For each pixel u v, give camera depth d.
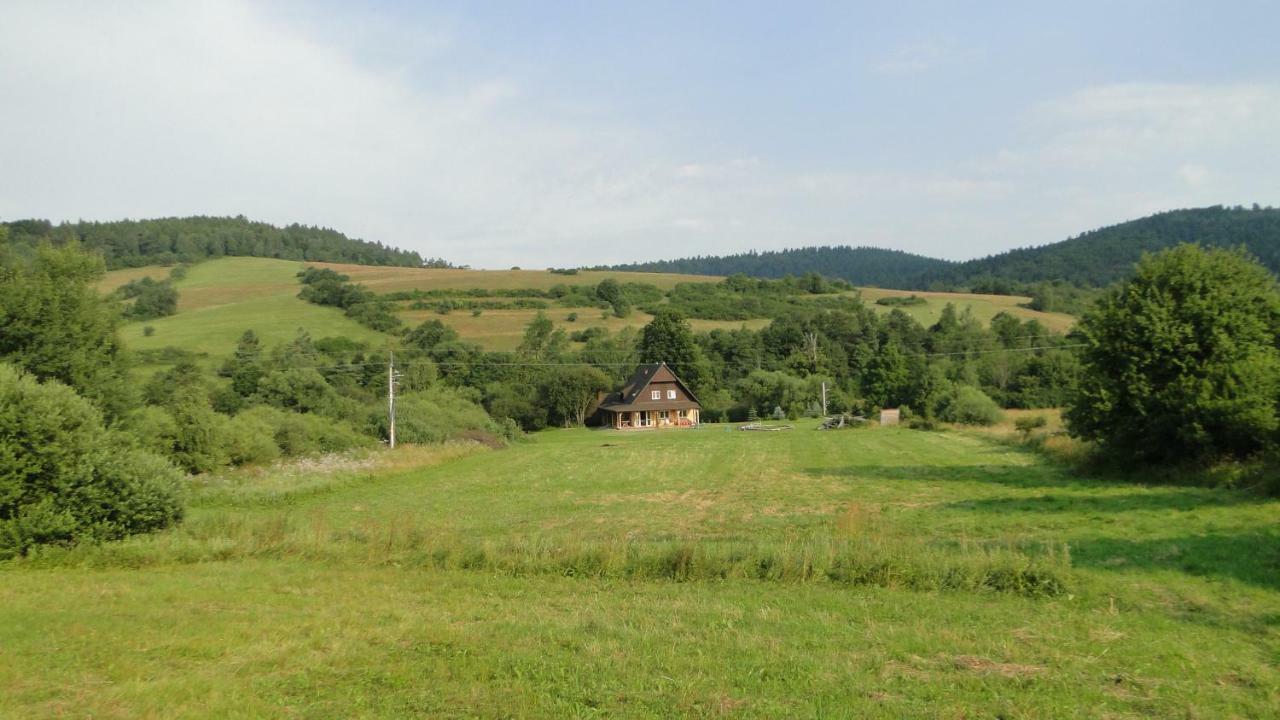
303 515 25.20
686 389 88.88
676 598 12.41
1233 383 24.31
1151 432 26.86
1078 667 8.79
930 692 8.05
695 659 9.12
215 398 56.19
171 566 15.51
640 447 55.03
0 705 7.73
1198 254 28.00
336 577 14.30
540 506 26.58
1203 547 14.61
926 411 66.94
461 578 14.08
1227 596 11.54
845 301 128.12
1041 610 11.23
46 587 13.36
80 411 17.44
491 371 88.25
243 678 8.64
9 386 16.64
